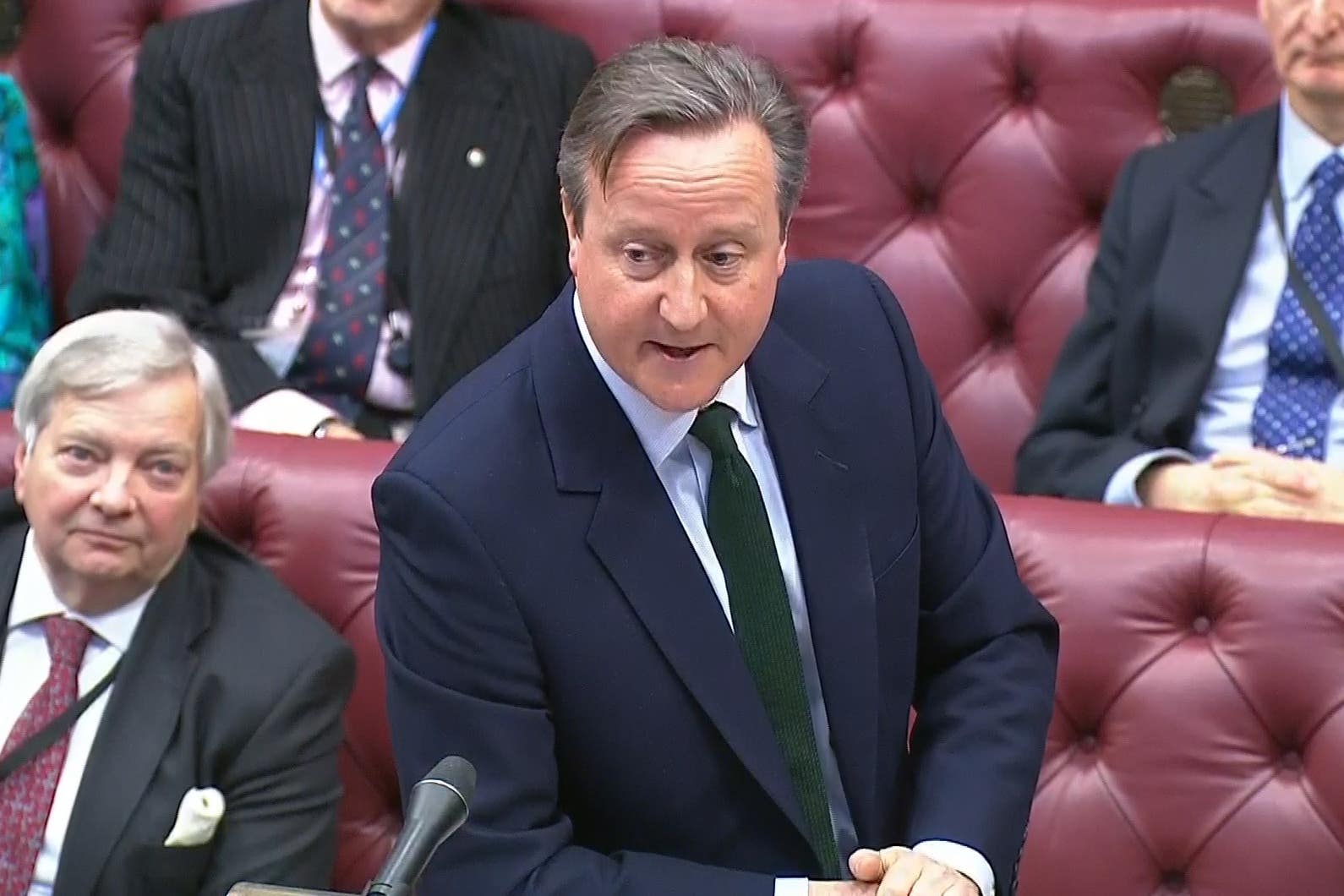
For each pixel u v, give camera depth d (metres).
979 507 5.08
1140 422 7.90
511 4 9.23
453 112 8.38
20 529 6.22
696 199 3.84
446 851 4.34
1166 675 6.01
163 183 8.56
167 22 9.00
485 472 4.36
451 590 4.33
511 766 4.34
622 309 3.96
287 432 7.86
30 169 9.09
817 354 4.76
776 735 4.52
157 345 5.91
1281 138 7.98
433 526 4.33
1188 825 5.96
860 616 4.61
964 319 8.93
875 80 8.95
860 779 4.62
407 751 4.42
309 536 6.57
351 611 6.54
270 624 6.02
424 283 8.22
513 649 4.35
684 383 4.05
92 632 6.02
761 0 9.10
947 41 8.89
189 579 6.06
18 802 5.82
